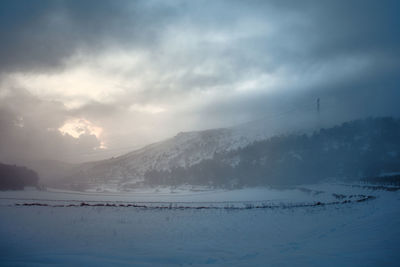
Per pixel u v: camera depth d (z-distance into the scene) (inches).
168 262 477.7
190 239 671.8
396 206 1144.8
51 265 443.2
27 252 538.3
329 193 2940.5
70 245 605.3
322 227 781.9
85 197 3572.8
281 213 1113.4
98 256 510.9
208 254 528.7
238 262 462.9
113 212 1155.9
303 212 1125.1
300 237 666.2
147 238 682.8
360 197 1875.0
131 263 464.8
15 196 3408.0
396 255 427.2
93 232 749.3
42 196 3565.5
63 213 1107.9
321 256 453.1
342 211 1101.1
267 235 708.0
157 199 3152.1
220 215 1075.9
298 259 444.8
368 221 804.6
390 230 634.8
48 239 661.3
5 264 449.1
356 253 454.3
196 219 979.3
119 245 608.4
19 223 864.9
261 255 505.4
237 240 655.8
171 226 844.6
